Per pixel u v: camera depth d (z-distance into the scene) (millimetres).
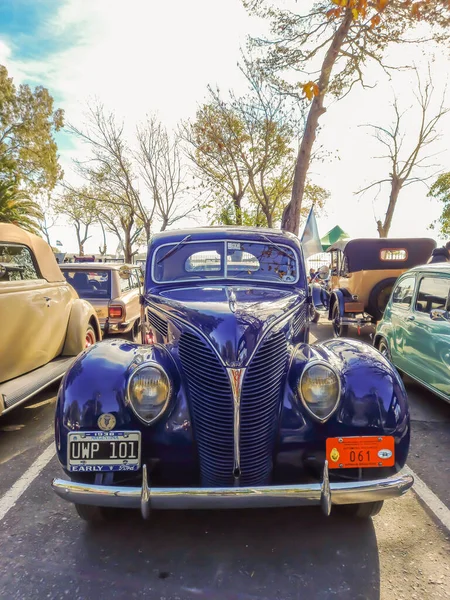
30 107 30344
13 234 4812
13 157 30578
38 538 2945
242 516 3164
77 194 23047
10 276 4613
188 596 2439
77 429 2596
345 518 3123
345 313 9234
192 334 2900
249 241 4379
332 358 2949
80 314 5902
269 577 2572
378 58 11164
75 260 16875
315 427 2764
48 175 31656
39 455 4223
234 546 2848
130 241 28531
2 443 4516
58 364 5289
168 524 3086
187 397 2830
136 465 2582
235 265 4320
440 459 4090
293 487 2414
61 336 5629
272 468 2818
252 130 16141
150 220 20609
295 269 4316
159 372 2670
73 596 2443
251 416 2730
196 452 2777
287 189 17391
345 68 11234
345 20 10359
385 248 9172
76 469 2574
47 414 5328
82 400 2629
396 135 19000
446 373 4750
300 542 2879
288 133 15992
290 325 3227
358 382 2777
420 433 4711
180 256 4352
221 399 2723
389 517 3154
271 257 4348
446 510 3240
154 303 3779
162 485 2816
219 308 3094
